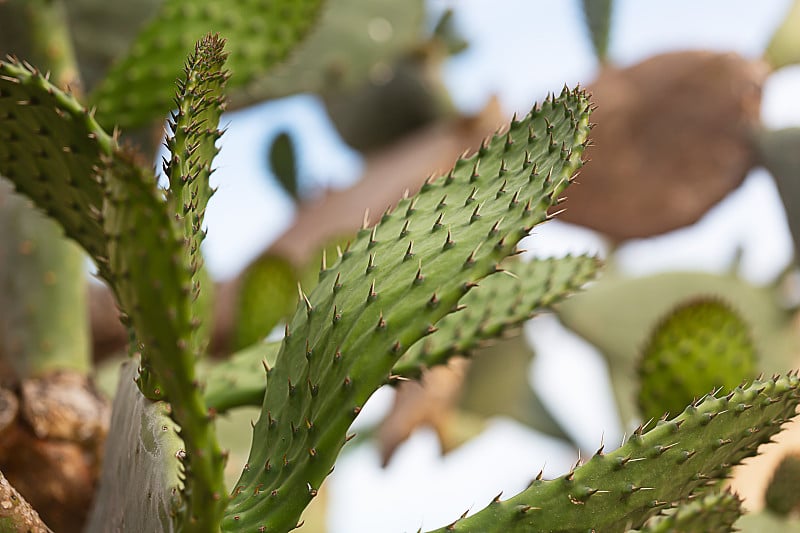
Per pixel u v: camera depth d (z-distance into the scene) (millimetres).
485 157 858
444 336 953
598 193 2051
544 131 840
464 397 2289
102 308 1781
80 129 822
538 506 804
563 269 995
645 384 1071
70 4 1558
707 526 808
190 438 712
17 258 1128
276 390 835
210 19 1139
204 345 951
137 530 793
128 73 1119
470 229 813
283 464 807
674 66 2018
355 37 1922
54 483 1082
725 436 816
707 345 1059
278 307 1312
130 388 849
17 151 871
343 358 801
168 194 724
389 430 2045
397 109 2439
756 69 2008
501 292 977
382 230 857
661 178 2014
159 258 691
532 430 2328
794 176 1910
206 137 818
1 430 1075
